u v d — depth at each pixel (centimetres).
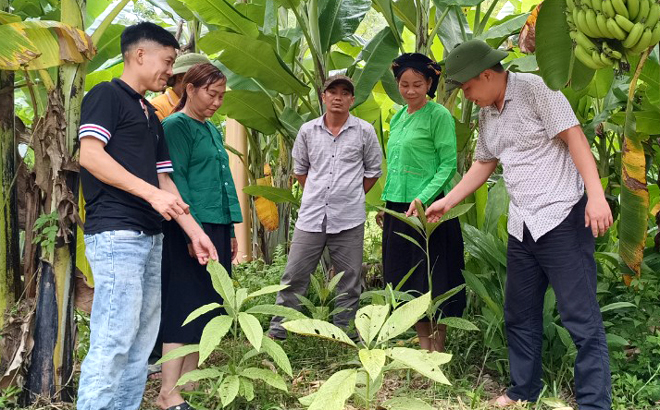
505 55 292
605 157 480
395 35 476
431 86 364
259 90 493
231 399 264
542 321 311
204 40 446
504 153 302
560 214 285
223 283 288
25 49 287
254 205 606
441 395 319
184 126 312
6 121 330
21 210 342
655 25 238
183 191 307
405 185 360
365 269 541
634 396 305
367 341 257
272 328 424
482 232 380
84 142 252
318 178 425
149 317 287
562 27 265
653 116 383
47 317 320
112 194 259
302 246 428
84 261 349
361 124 428
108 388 258
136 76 271
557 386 327
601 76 450
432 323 360
